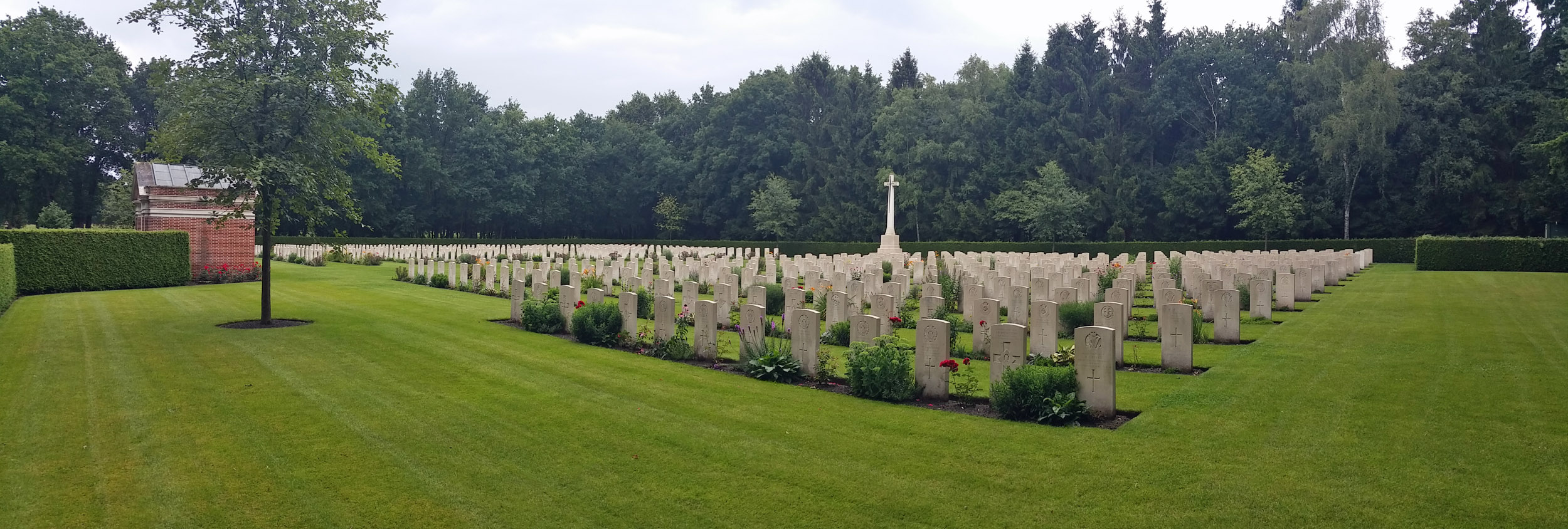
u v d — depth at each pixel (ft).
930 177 211.82
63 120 172.24
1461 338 43.21
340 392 32.12
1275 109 192.34
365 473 22.40
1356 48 173.68
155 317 56.85
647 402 30.60
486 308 63.41
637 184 260.62
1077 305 48.67
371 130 207.82
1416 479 20.83
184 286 86.89
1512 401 28.68
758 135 241.14
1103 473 21.91
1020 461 23.08
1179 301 49.96
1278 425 26.25
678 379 35.17
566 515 19.45
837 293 47.19
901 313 55.88
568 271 86.79
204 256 95.40
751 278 80.18
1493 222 164.76
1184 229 193.06
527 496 20.71
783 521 18.98
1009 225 202.39
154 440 25.39
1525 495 19.57
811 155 230.89
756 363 35.63
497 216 244.83
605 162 263.70
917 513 19.34
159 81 50.72
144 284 84.38
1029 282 69.92
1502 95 164.25
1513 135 160.45
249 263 98.73
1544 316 52.29
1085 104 203.82
